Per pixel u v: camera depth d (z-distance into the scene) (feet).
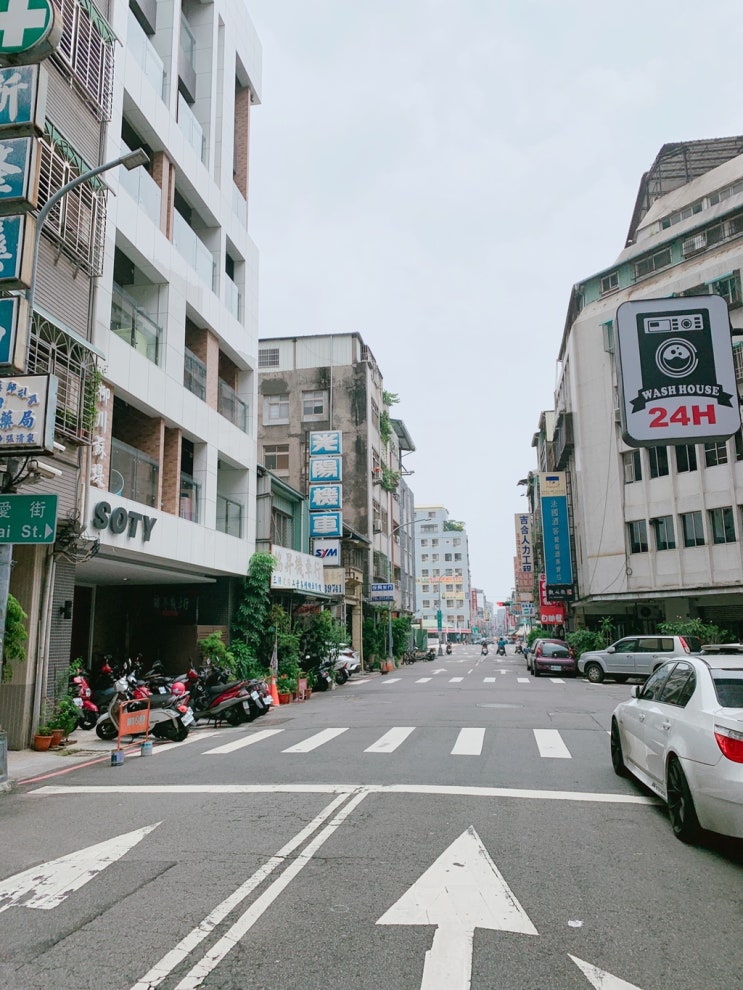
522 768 29.04
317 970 11.84
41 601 38.55
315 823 20.79
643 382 34.71
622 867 16.88
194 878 16.31
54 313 39.60
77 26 42.83
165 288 56.29
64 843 19.61
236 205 73.92
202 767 31.14
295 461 145.89
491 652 300.20
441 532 418.92
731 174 104.94
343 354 150.51
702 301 35.09
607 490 103.19
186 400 58.34
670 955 12.35
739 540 87.61
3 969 12.06
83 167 42.39
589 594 103.81
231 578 69.41
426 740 36.86
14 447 29.09
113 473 46.65
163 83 58.59
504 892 15.26
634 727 24.75
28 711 37.55
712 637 85.97
